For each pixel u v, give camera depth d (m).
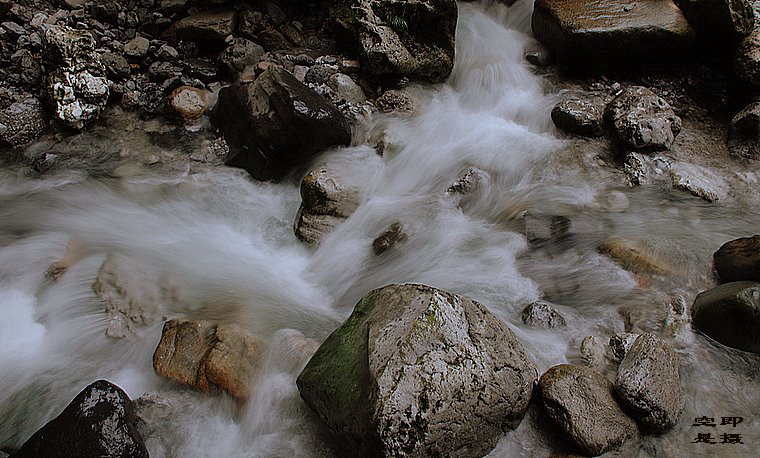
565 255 3.92
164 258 3.89
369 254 3.93
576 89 5.09
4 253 3.90
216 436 3.12
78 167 4.49
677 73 5.03
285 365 3.33
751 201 4.23
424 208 4.18
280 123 4.23
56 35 4.62
